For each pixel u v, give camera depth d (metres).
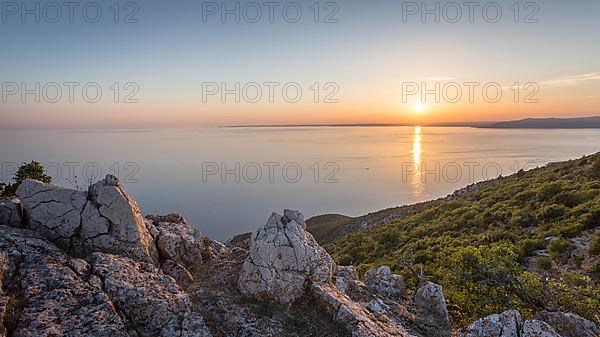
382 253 40.91
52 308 8.72
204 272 14.02
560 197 39.28
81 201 12.66
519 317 13.00
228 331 10.64
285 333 10.89
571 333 13.98
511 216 39.62
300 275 12.91
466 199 55.69
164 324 9.65
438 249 34.28
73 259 10.83
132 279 10.62
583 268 24.77
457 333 13.13
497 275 18.34
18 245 10.67
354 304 12.73
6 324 8.09
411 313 14.27
